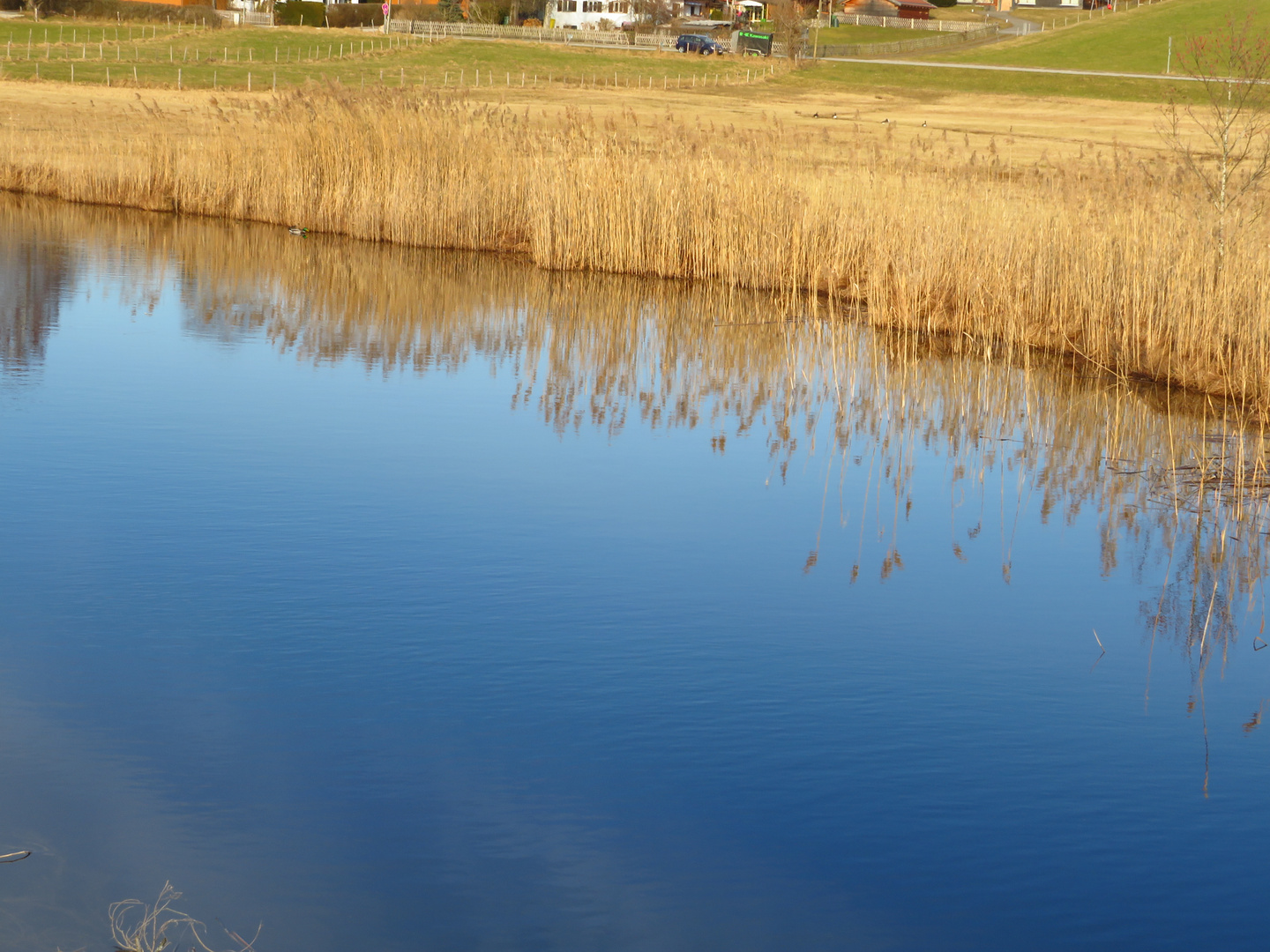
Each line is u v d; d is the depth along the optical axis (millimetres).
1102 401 15438
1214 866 6102
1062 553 10391
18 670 7707
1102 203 19172
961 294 19312
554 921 5582
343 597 8961
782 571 9812
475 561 9766
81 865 5859
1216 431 14047
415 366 16594
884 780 6793
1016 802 6617
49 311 19312
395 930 5508
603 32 95625
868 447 13406
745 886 5867
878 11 117500
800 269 23594
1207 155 21625
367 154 29516
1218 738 7363
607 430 13773
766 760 6957
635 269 25266
